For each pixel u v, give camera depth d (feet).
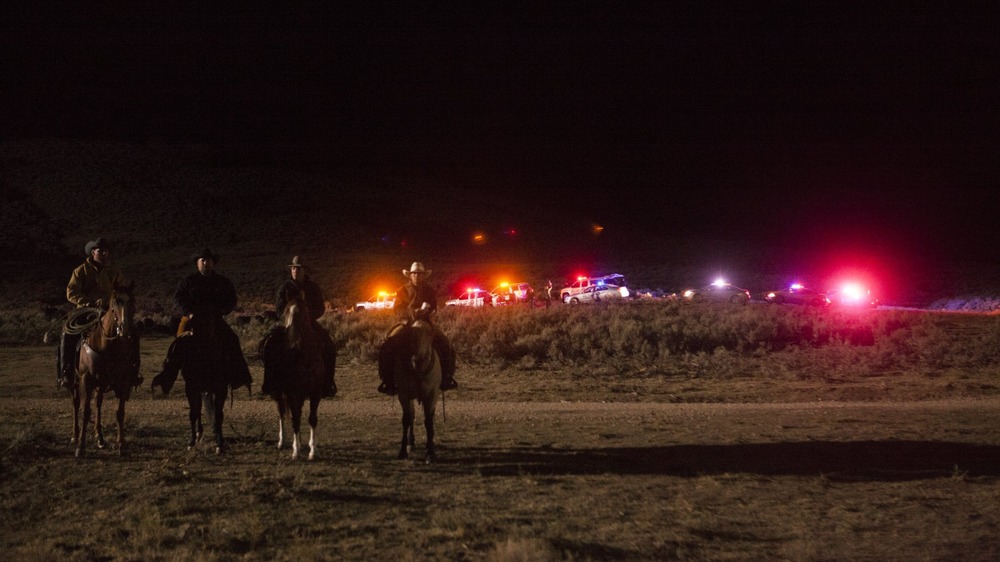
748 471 34.73
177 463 36.14
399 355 36.91
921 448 40.06
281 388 37.40
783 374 74.64
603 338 87.92
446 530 25.73
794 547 24.13
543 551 22.71
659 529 25.94
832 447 40.42
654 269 269.44
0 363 81.41
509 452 39.24
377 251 298.56
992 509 28.35
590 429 46.57
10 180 344.69
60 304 174.19
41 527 27.02
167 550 24.03
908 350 86.33
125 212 323.37
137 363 40.24
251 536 24.94
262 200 358.02
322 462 36.50
